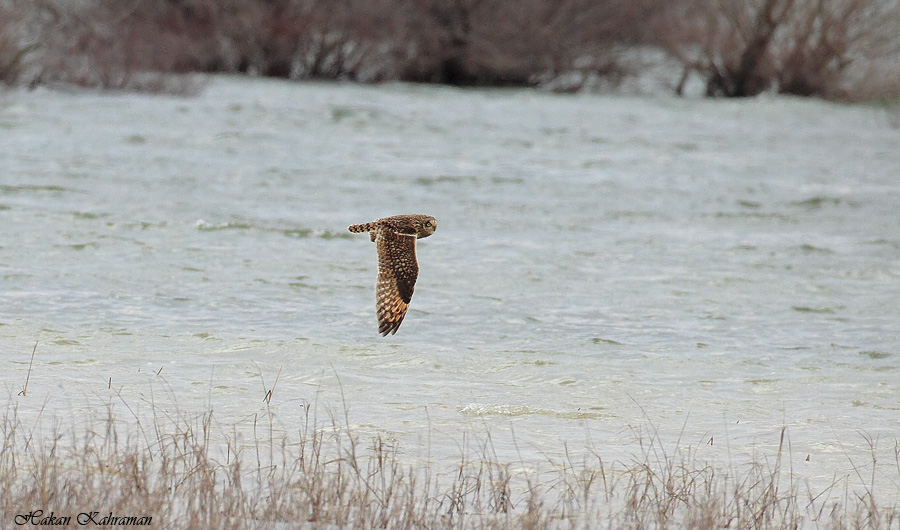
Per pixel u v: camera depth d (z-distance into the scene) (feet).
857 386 171.94
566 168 398.01
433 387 163.94
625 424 149.28
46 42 543.80
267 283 223.51
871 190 372.99
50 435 129.90
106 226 265.95
